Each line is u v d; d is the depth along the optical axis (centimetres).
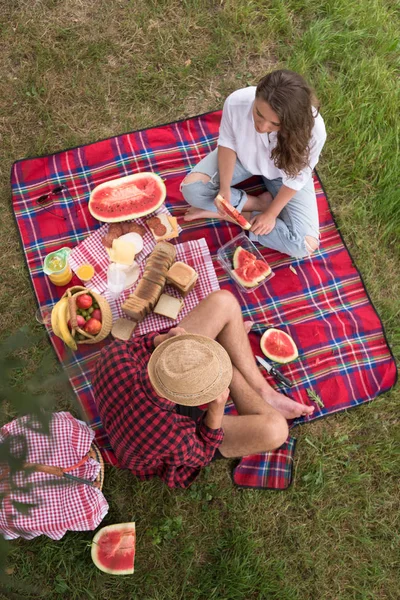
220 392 231
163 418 233
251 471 336
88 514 284
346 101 407
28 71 400
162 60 409
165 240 357
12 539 302
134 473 302
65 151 383
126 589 315
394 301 375
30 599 306
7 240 367
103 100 398
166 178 382
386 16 431
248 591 318
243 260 357
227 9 419
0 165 381
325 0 428
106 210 348
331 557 330
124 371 240
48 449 277
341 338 361
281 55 419
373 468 346
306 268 373
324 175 396
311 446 345
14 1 411
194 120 397
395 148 398
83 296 310
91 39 409
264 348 349
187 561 322
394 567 331
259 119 265
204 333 298
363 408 352
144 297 320
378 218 390
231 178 336
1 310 355
